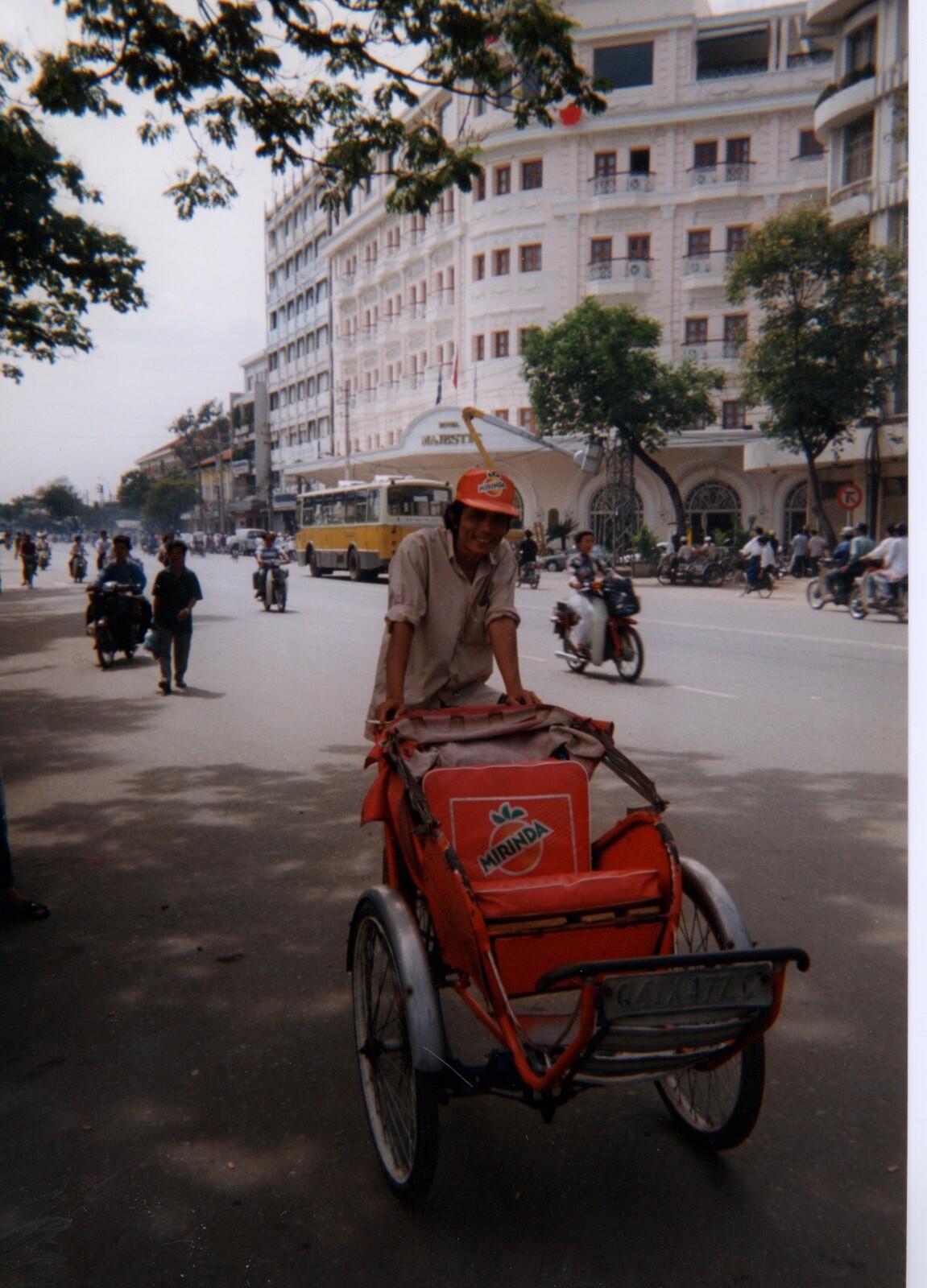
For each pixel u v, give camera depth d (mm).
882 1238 2551
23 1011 3842
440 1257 2512
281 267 74188
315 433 67875
